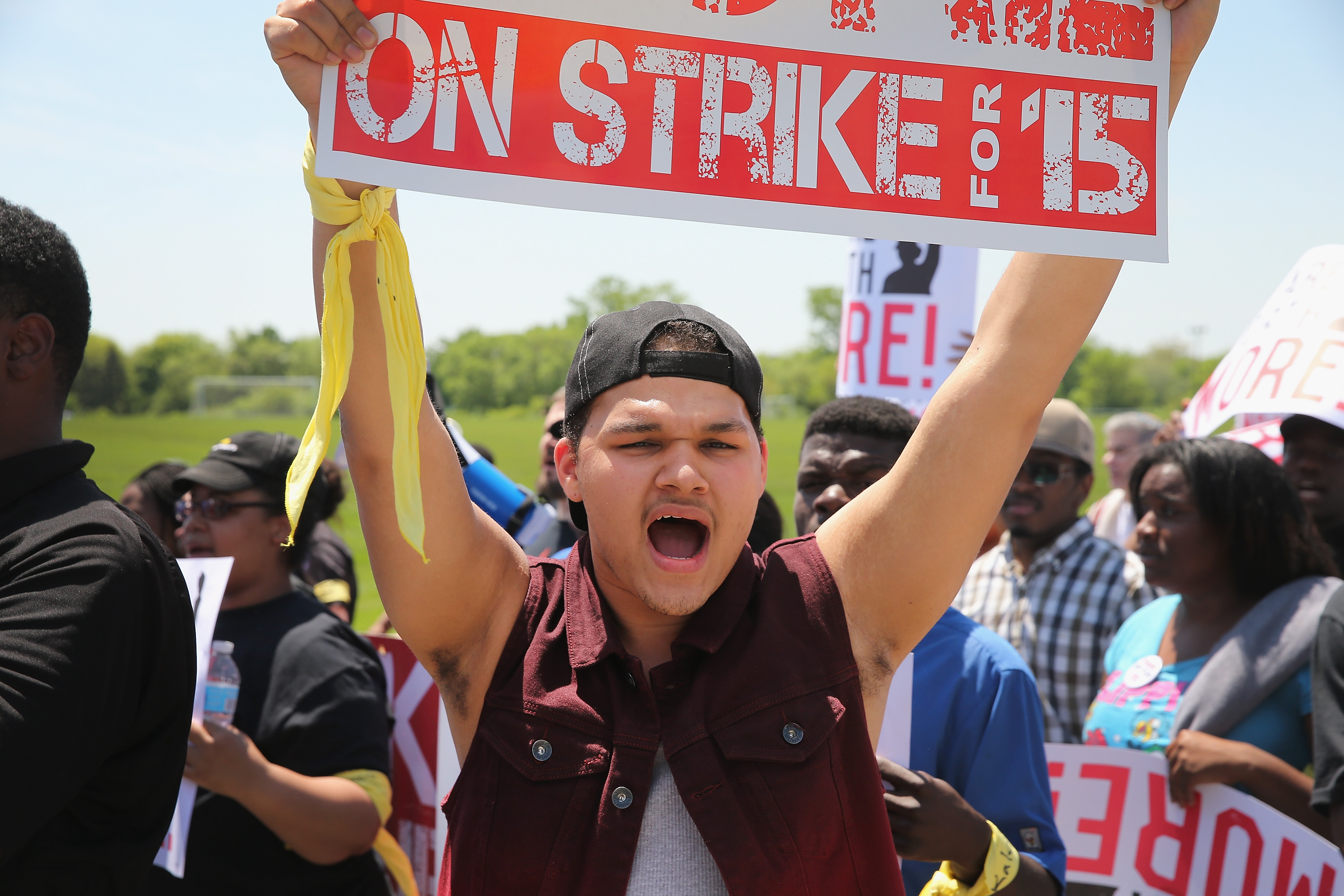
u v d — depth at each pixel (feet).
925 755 6.98
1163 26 4.85
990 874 6.19
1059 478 13.23
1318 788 6.83
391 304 4.48
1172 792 8.27
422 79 4.39
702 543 4.86
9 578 4.69
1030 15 4.79
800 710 4.64
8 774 4.23
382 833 9.06
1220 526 9.11
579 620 4.86
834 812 4.57
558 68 4.50
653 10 4.56
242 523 9.00
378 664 8.93
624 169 4.54
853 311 12.30
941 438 4.83
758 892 4.37
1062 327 4.83
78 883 4.75
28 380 5.20
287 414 167.73
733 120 4.61
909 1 4.72
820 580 4.98
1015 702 6.96
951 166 4.74
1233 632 8.75
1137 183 4.83
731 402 4.75
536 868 4.46
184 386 202.90
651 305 5.00
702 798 4.47
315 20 4.25
